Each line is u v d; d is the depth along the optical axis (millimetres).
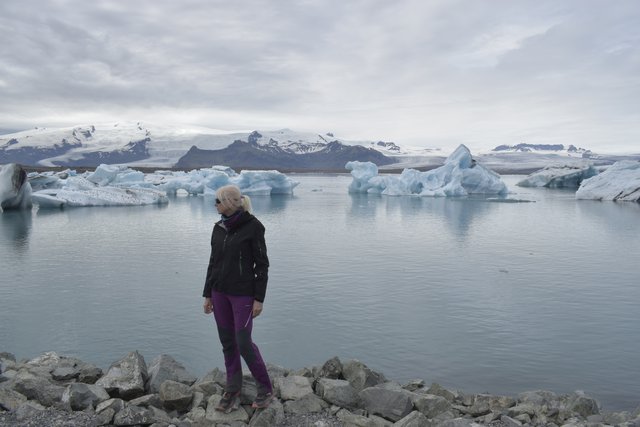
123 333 12211
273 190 72688
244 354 5230
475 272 19203
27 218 39031
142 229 32406
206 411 5375
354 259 21875
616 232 31266
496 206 51125
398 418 5562
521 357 10688
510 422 5609
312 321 13047
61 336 12055
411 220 38406
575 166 94500
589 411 6531
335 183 136750
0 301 15117
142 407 5277
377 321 13078
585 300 15234
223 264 5180
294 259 21844
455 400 6699
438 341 11609
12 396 5305
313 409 5473
